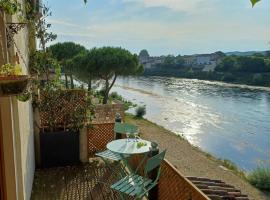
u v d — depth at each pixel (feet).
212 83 226.58
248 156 50.57
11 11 9.30
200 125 75.87
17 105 11.82
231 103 120.16
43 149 21.36
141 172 17.31
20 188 12.21
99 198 16.89
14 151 11.09
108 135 24.06
